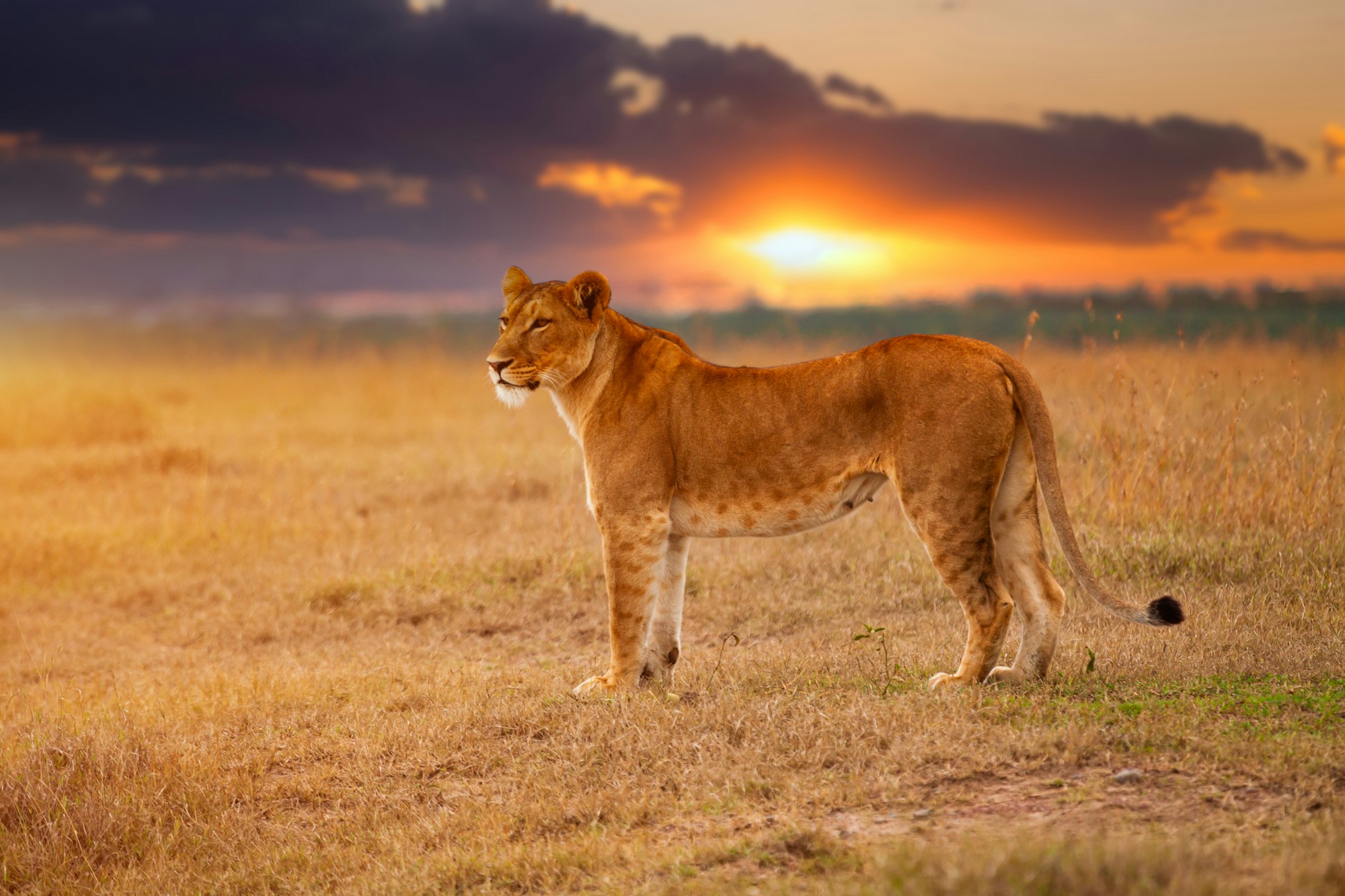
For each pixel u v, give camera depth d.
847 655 13.09
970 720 9.88
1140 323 62.59
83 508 25.53
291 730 12.46
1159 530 17.52
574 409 12.90
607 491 12.38
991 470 10.97
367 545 21.52
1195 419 22.89
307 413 43.28
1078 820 7.78
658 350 12.60
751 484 12.02
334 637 17.09
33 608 19.27
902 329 82.44
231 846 9.94
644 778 9.73
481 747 11.14
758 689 11.85
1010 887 6.23
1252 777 8.17
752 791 9.12
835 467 11.70
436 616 17.72
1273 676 10.67
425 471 28.88
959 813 8.18
